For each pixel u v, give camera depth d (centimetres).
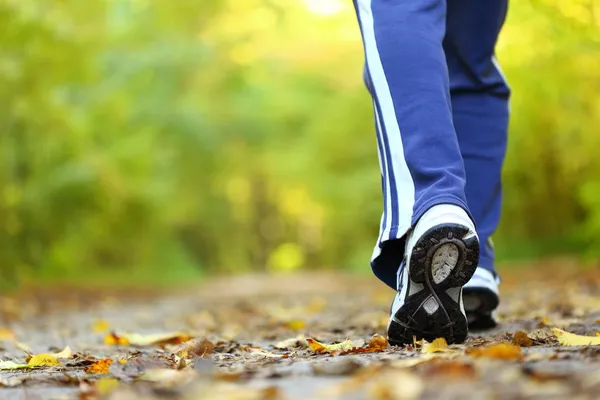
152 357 251
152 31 1938
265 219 4144
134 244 1848
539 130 1141
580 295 588
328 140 2572
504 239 1596
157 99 2145
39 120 1188
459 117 317
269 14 2075
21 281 1206
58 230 1397
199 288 1688
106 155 1491
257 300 1021
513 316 421
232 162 2964
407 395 140
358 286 1387
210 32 2075
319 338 329
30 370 256
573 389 141
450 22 308
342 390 155
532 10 771
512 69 938
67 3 1135
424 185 244
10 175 1206
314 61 2088
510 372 155
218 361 244
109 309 855
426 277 244
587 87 952
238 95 2753
